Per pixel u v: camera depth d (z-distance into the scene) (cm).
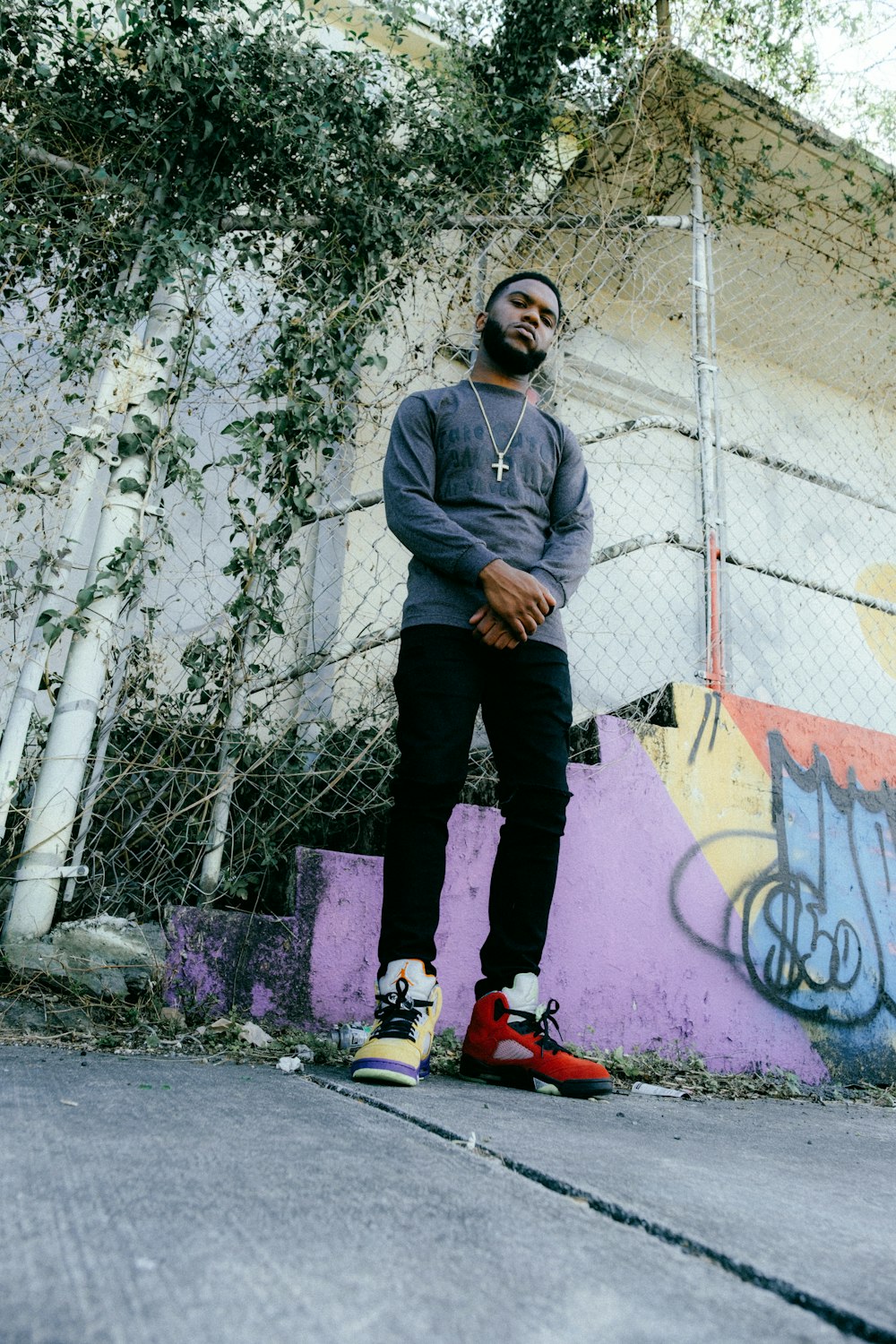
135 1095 137
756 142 360
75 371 252
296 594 281
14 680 229
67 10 270
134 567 239
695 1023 260
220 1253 73
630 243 323
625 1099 197
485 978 196
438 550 194
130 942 215
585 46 328
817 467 469
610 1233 88
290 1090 155
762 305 413
